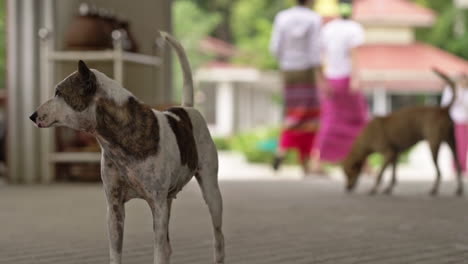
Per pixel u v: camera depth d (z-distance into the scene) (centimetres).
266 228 668
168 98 1448
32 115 366
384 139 1033
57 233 639
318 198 975
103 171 389
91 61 1284
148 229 662
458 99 1500
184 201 936
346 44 1376
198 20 4131
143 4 1405
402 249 550
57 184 1195
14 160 1218
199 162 424
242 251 538
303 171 1455
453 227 680
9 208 843
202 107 4075
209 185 430
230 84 3872
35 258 514
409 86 2817
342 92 1384
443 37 4194
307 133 1409
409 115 1029
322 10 1988
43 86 1216
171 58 1458
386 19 2956
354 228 670
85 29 1212
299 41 1376
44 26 1216
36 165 1220
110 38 1223
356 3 3086
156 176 378
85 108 369
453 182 1292
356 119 1393
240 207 855
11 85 1213
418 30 4212
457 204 899
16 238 609
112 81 378
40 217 759
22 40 1214
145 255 525
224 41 5416
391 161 1036
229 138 3338
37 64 1217
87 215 776
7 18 1210
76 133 1251
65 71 1277
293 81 1392
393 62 2811
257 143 2142
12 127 1216
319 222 714
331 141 1402
